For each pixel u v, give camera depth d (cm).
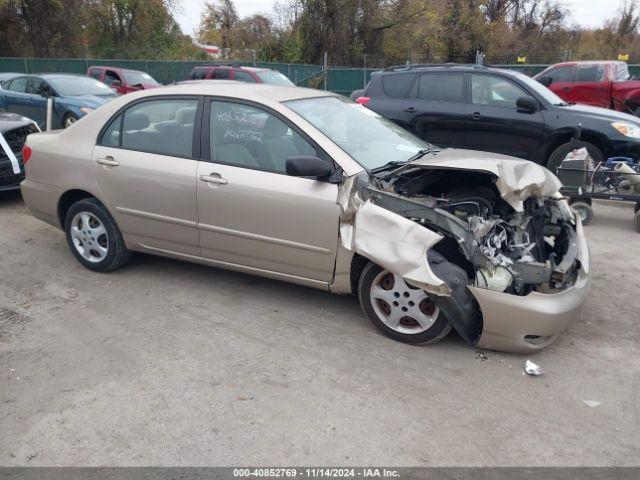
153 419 319
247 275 519
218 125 447
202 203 445
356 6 3134
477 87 860
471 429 308
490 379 354
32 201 544
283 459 288
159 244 485
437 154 434
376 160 426
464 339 380
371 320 406
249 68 1641
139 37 3753
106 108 505
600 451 292
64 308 458
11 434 309
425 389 344
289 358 380
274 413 323
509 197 371
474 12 3300
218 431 309
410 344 394
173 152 462
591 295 482
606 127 757
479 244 358
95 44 3675
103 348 395
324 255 407
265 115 432
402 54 3334
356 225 378
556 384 350
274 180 415
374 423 314
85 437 305
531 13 3831
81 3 3384
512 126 825
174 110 468
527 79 845
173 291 488
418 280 352
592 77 1470
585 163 661
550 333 360
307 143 414
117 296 479
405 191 396
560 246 436
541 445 296
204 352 389
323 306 456
